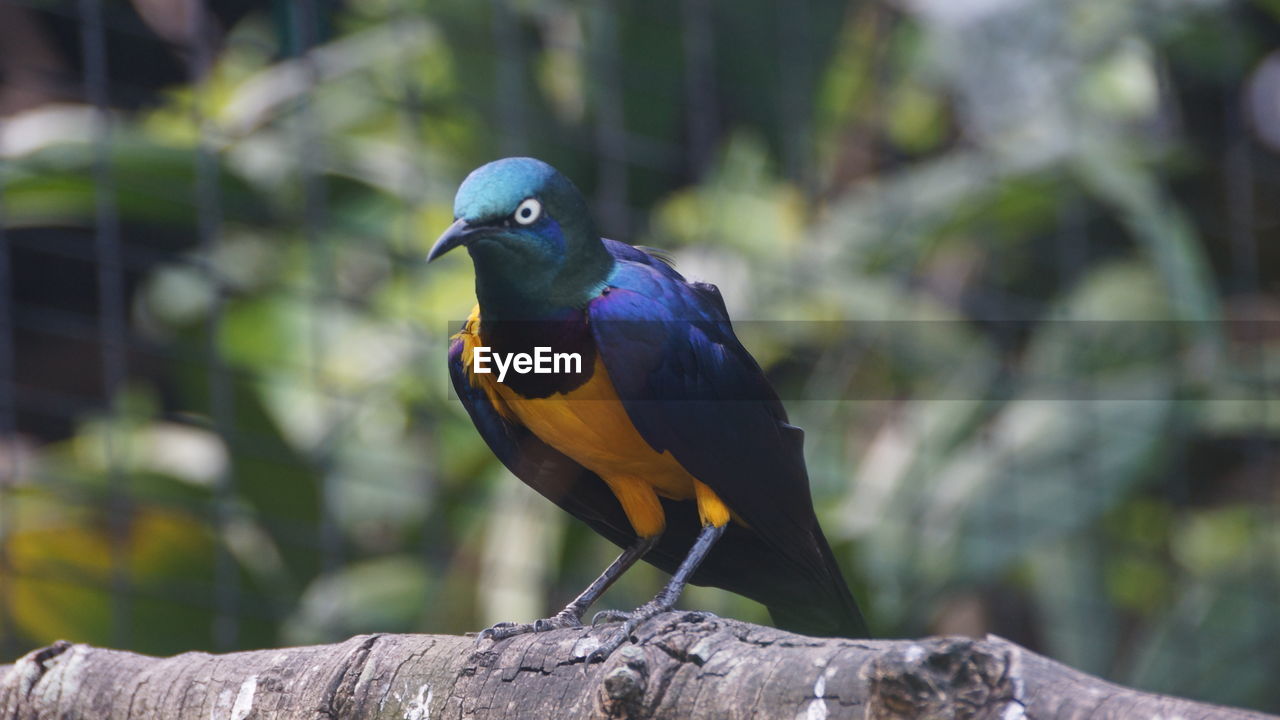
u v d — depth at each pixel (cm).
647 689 420
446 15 1299
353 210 1298
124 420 1141
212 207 1051
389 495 1226
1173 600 1360
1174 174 1534
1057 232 1399
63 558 1077
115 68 1368
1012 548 1166
